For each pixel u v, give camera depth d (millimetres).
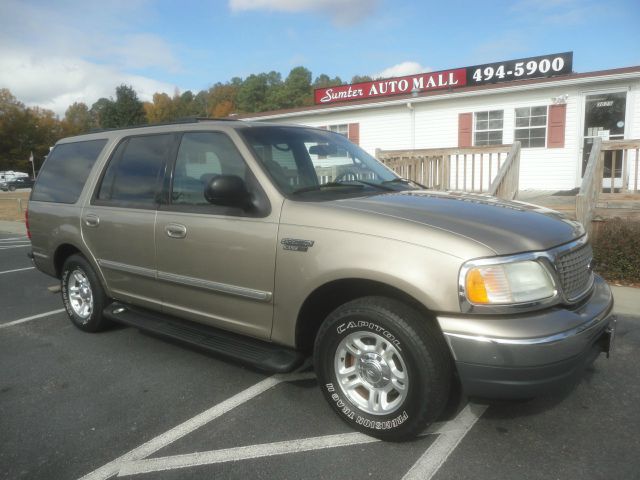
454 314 2588
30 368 4172
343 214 2986
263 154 3486
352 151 4258
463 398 3406
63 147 5164
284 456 2848
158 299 4059
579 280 2969
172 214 3783
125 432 3145
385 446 2908
